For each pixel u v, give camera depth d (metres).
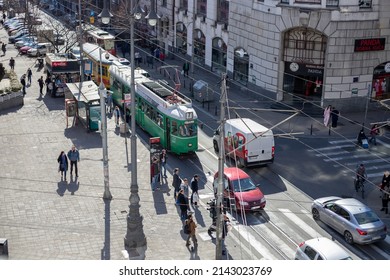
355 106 48.09
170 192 31.97
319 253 22.91
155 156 32.12
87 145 39.09
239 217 29.47
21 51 71.44
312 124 44.81
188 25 65.38
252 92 52.41
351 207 27.33
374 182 33.75
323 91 47.41
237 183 30.03
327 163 36.94
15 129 42.06
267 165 36.44
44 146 38.66
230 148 36.62
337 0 45.53
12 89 48.09
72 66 51.56
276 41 48.53
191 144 37.19
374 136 40.62
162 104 38.41
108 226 27.78
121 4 72.88
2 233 26.84
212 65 60.88
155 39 71.75
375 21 46.41
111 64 50.88
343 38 46.19
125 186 32.41
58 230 27.25
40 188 31.95
